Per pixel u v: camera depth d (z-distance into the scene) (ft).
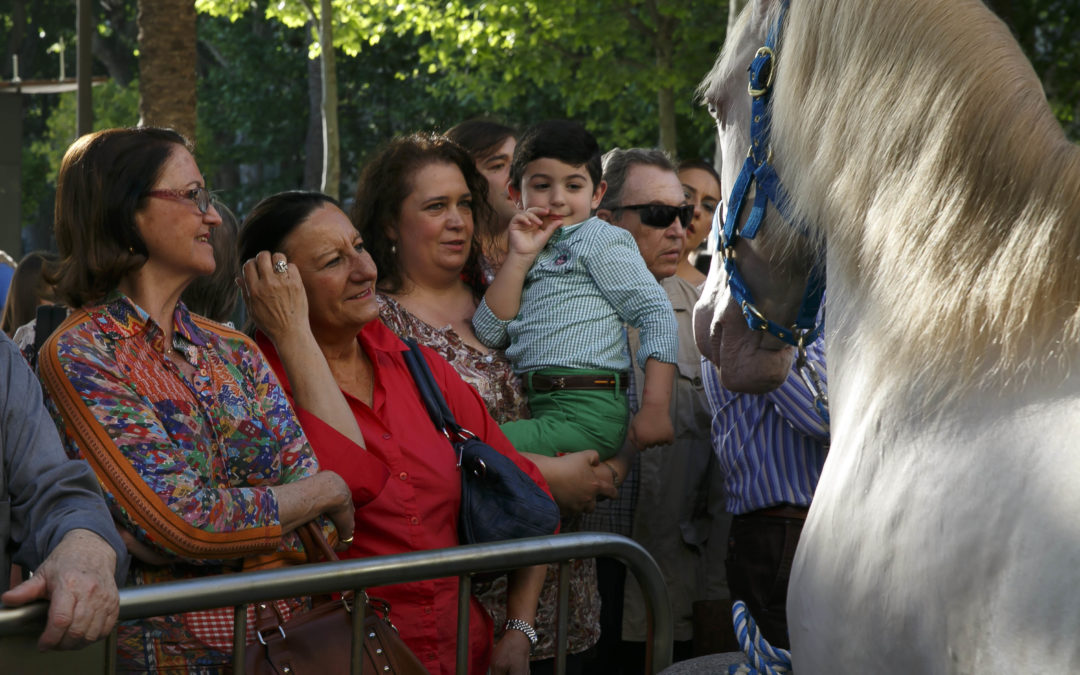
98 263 6.72
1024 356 4.44
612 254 10.34
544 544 7.06
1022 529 4.14
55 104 98.63
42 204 91.15
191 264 6.95
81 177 6.77
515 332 10.28
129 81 94.94
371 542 7.84
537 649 9.44
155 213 6.78
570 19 51.26
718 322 7.07
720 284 7.14
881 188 4.97
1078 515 4.00
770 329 6.59
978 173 4.68
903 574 4.52
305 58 86.94
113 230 6.73
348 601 6.77
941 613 4.33
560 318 10.14
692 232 14.26
